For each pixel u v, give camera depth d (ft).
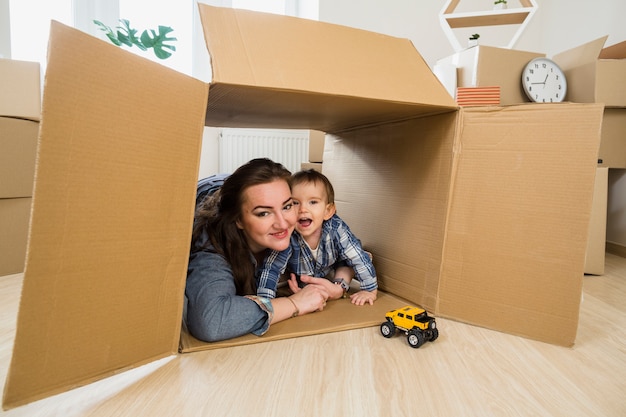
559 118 2.36
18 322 1.46
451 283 2.74
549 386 1.90
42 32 6.55
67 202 1.52
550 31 7.00
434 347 2.31
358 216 3.82
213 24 2.26
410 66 2.78
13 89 4.38
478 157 2.61
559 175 2.37
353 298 3.06
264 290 2.82
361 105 2.54
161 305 1.99
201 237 2.66
